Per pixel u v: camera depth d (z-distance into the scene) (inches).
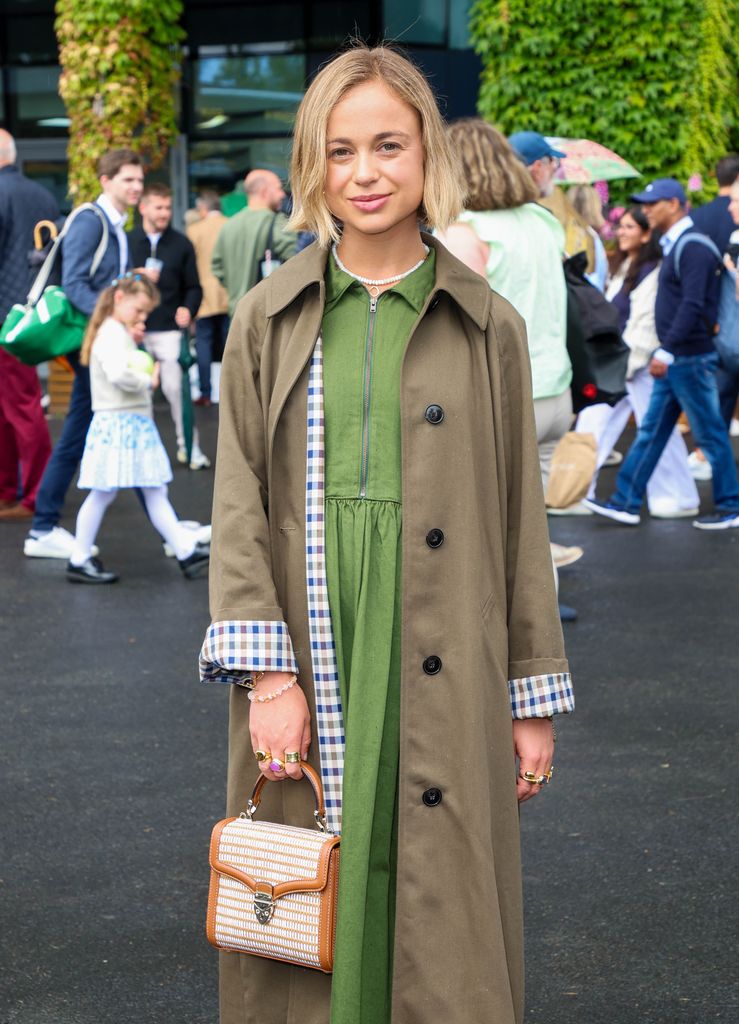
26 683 231.0
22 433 365.4
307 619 94.0
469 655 92.4
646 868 159.3
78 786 185.5
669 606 275.6
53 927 146.9
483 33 555.2
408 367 93.0
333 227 94.3
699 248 339.0
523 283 216.8
